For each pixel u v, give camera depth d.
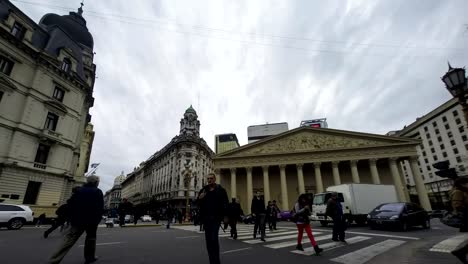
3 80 23.25
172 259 5.94
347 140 43.75
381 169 44.84
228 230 16.70
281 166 44.72
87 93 32.62
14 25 25.58
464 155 60.44
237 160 47.31
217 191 4.86
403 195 38.56
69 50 30.44
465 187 4.64
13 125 23.84
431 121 71.00
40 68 26.73
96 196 5.57
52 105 27.20
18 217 15.66
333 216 9.53
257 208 10.63
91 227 5.64
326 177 46.47
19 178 23.48
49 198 25.86
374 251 7.17
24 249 7.16
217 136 100.56
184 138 71.19
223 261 5.85
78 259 5.98
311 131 46.22
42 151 26.30
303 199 7.64
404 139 40.66
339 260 5.96
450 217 5.52
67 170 28.41
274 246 8.31
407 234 12.03
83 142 41.25
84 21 39.91
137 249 7.45
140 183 104.88
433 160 69.38
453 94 6.96
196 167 69.88
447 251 6.46
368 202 19.38
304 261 5.86
